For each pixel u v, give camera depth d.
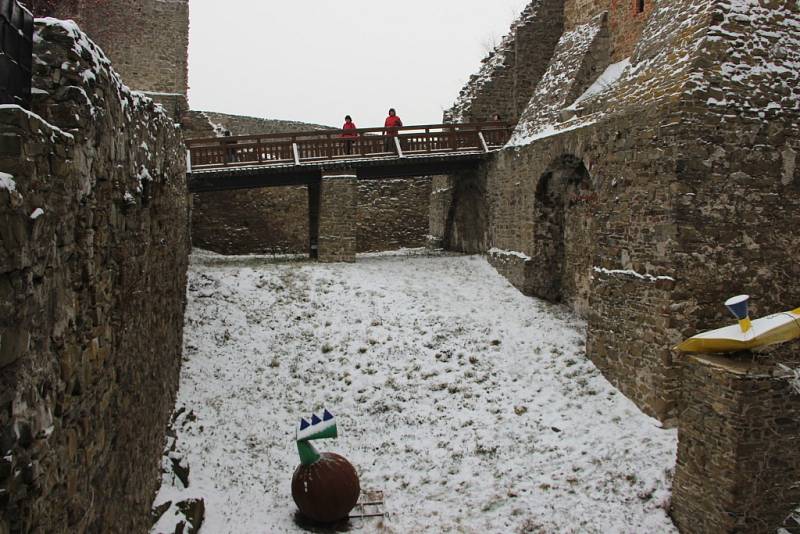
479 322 13.71
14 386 2.57
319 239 17.14
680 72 10.06
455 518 8.27
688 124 9.70
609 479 8.79
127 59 19.55
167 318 8.35
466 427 10.42
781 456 7.42
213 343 12.33
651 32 11.70
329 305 14.27
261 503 8.21
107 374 4.22
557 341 12.80
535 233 14.92
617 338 11.04
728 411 7.41
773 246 10.10
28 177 2.72
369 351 12.62
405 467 9.47
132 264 5.14
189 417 9.74
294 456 9.55
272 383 11.48
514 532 7.99
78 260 3.52
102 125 3.98
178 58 20.11
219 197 20.61
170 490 7.30
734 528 7.35
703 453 7.74
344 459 8.12
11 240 2.51
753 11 10.30
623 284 10.88
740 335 7.47
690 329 9.81
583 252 14.08
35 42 3.41
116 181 4.43
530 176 14.92
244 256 20.03
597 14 16.20
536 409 10.72
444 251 20.78
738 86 9.92
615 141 11.17
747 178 9.95
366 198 22.73
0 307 2.42
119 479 4.73
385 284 15.48
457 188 20.23
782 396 7.40
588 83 15.38
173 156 8.85
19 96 3.20
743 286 10.01
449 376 11.84
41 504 2.85
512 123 17.83
